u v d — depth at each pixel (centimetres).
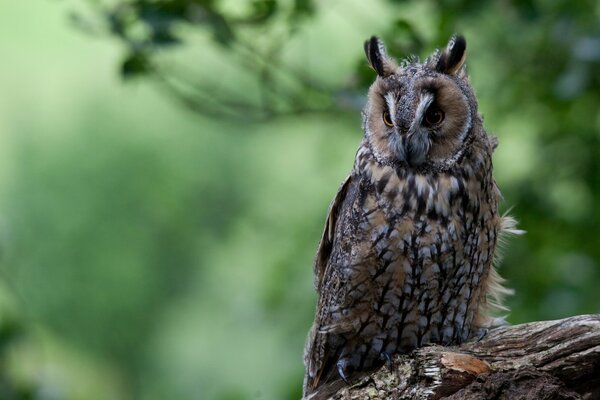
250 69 1080
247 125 1324
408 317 781
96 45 2045
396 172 762
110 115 1961
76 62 2034
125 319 1870
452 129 759
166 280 1847
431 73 764
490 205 782
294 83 1127
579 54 1029
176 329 1786
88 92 1995
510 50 1173
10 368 1111
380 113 777
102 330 1891
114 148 1914
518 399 691
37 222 1919
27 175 1930
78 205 1923
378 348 796
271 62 1073
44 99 1998
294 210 1320
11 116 1997
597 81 1109
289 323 1199
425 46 1031
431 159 759
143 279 1870
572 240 1159
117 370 1866
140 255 1870
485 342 723
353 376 807
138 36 1048
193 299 1806
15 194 1917
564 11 1083
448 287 775
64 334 1895
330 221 812
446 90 757
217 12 1031
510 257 1155
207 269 1800
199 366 1588
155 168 1847
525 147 1236
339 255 779
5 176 1934
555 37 1080
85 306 1905
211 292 1766
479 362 709
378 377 736
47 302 1886
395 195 757
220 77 1391
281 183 1445
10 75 2023
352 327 787
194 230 1773
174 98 1133
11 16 2067
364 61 1025
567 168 1200
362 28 1250
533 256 1152
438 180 758
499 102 1191
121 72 1052
